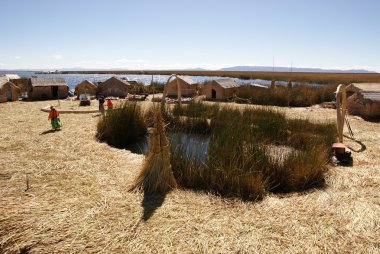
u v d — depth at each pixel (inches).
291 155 227.0
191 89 826.8
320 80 2003.0
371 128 410.9
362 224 152.0
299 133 339.3
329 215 161.5
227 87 780.0
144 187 191.0
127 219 154.9
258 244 135.4
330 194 189.8
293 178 208.8
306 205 173.8
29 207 164.6
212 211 165.9
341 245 135.3
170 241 137.0
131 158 259.3
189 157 217.3
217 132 271.3
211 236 141.5
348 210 166.6
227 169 201.2
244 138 234.5
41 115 501.7
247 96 756.0
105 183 201.5
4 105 628.7
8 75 919.0
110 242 135.6
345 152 255.8
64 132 366.0
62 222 150.0
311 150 229.6
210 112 456.8
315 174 209.6
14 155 263.3
